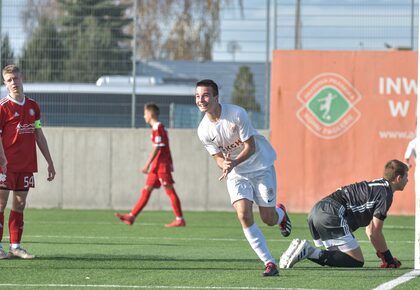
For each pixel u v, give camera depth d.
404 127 51.22
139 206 42.47
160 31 53.59
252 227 23.89
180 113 53.81
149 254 30.19
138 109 53.97
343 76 51.59
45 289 21.22
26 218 47.41
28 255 28.08
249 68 52.50
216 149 24.36
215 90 23.50
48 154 28.83
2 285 21.86
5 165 26.66
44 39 53.47
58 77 53.75
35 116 28.38
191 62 53.38
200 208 53.97
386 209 25.53
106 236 37.75
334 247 25.59
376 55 51.31
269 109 52.47
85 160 54.47
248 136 23.50
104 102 53.91
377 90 51.38
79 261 27.44
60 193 54.69
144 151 54.19
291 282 22.56
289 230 27.95
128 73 53.78
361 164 51.50
